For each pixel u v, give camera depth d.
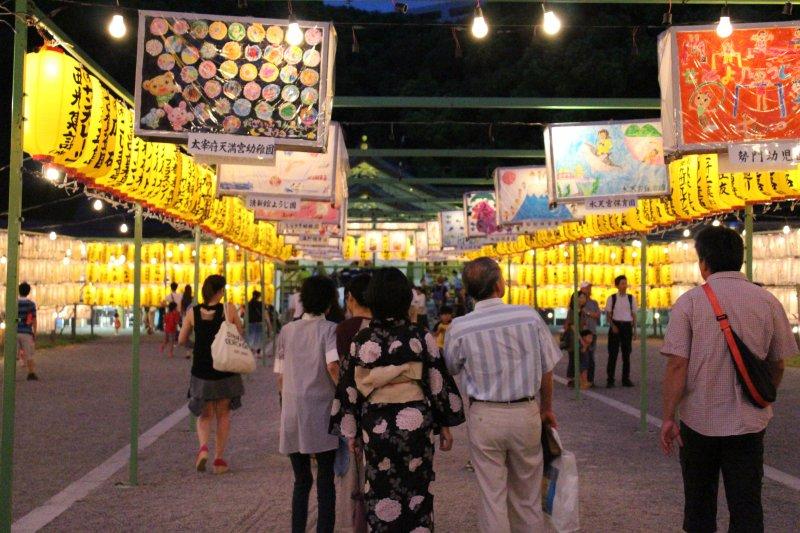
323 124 7.57
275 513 6.66
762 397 4.33
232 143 7.53
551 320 36.06
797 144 7.68
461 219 25.66
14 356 5.75
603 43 31.86
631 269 31.34
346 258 30.17
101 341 29.39
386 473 4.62
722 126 7.72
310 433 5.61
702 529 4.55
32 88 6.24
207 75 7.56
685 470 4.61
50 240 26.11
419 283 39.47
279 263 30.66
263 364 21.05
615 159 11.25
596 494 7.25
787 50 7.71
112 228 35.03
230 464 8.80
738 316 4.43
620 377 18.50
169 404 13.51
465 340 4.82
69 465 8.71
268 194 11.23
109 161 7.21
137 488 7.59
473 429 4.82
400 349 4.71
